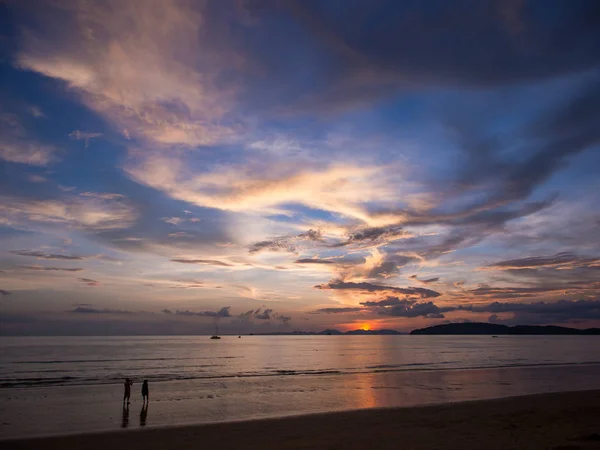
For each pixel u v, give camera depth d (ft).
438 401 95.40
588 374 157.89
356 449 47.57
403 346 529.86
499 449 44.14
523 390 113.80
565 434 52.08
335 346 533.14
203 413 78.74
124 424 68.64
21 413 77.51
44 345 490.08
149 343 593.83
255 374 160.86
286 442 52.08
